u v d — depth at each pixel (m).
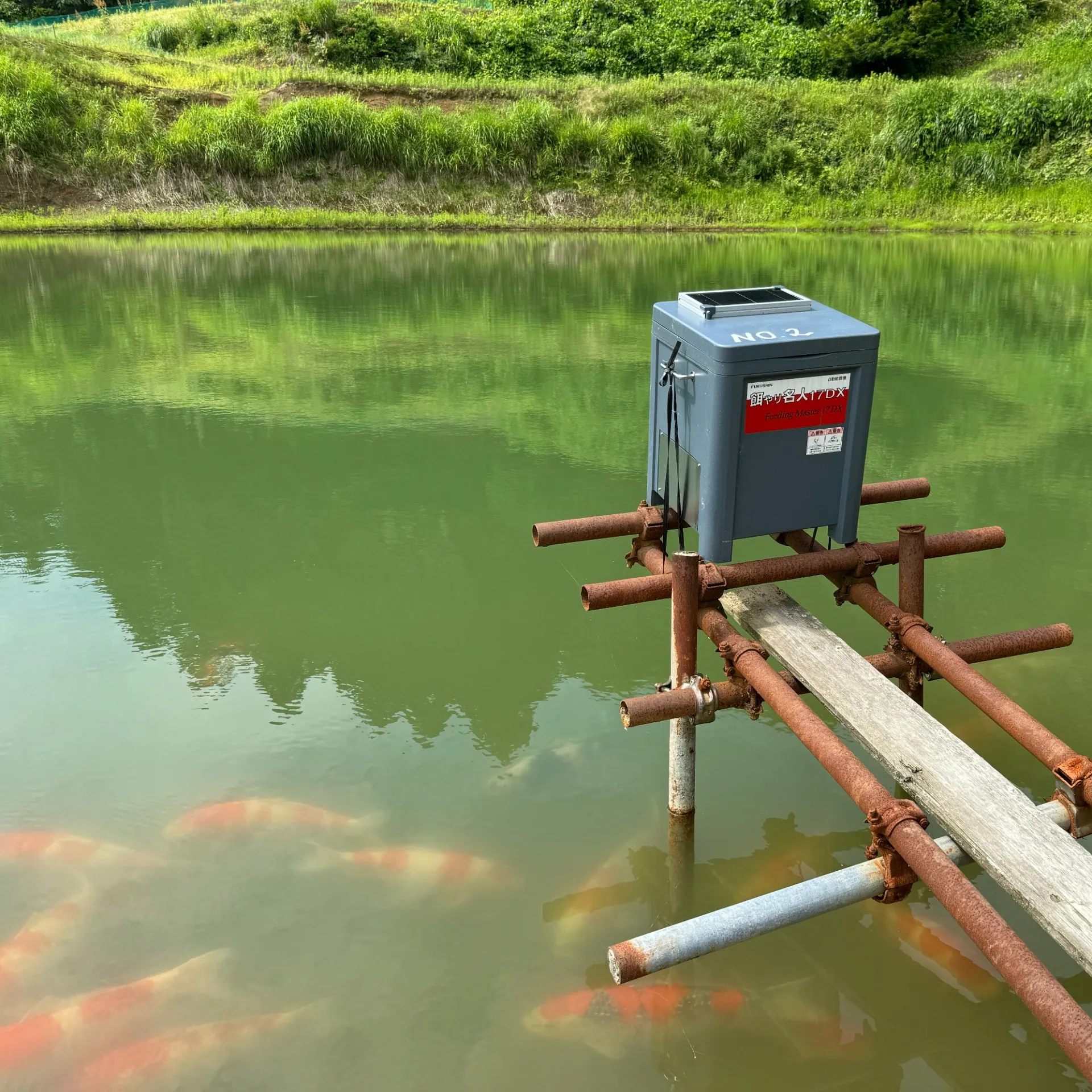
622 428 9.27
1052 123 23.16
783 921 2.83
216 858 3.98
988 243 19.98
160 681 5.29
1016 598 5.91
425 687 5.22
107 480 8.11
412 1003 3.30
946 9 29.17
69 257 18.27
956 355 11.45
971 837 2.69
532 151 23.42
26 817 4.23
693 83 25.33
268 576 6.47
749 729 4.82
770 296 3.86
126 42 28.52
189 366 11.29
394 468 8.34
